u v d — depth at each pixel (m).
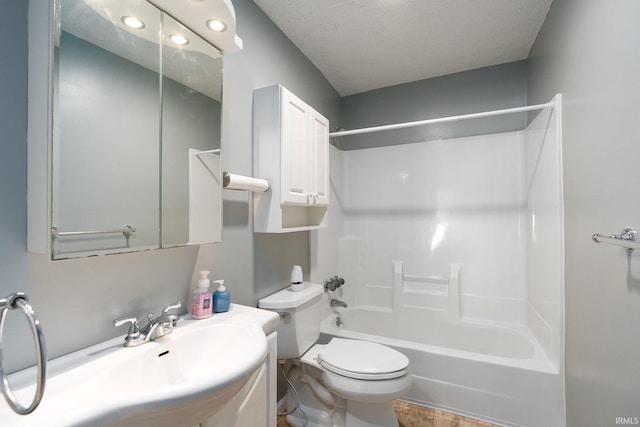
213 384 0.65
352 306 2.69
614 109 1.03
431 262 2.50
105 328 0.88
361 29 1.86
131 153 0.89
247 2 1.54
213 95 1.18
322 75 2.45
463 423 1.64
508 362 1.63
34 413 0.57
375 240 2.71
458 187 2.44
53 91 0.70
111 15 0.85
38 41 0.72
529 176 2.11
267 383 1.12
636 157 0.90
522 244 2.21
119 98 0.86
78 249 0.75
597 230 1.16
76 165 0.75
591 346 1.21
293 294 1.63
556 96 1.54
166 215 0.99
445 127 2.49
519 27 1.86
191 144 1.09
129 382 0.78
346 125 2.86
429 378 1.78
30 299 0.73
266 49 1.69
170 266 1.09
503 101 2.31
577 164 1.34
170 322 0.95
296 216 1.94
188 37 1.08
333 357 1.49
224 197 1.35
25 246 0.73
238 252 1.43
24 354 0.72
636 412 0.91
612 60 1.04
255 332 0.93
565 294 1.50
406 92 2.63
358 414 1.49
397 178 2.65
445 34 1.92
